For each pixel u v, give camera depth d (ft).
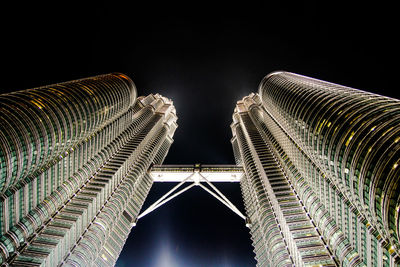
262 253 501.15
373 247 269.85
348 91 387.96
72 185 463.83
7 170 303.89
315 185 405.39
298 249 347.36
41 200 392.27
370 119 291.58
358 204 284.00
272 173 536.01
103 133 575.38
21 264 325.83
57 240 363.15
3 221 317.22
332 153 321.73
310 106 401.70
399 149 233.76
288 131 498.28
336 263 326.65
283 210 419.74
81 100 458.91
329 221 354.95
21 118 343.05
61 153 435.94
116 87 569.64
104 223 470.39
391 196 221.46
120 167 581.53
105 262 470.80
